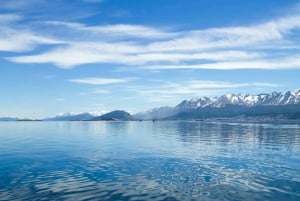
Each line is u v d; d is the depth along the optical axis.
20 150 48.16
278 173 30.23
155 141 64.25
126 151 46.62
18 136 82.19
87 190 24.22
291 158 39.72
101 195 22.94
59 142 62.44
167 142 61.91
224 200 21.86
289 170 31.73
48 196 22.64
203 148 50.69
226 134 89.31
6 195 22.84
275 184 26.00
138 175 29.31
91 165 34.56
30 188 24.73
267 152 45.50
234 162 36.53
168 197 22.50
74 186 25.38
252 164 35.12
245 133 94.19
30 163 36.00
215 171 31.09
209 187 25.00
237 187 25.09
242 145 55.91
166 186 25.34
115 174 29.84
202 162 36.34
